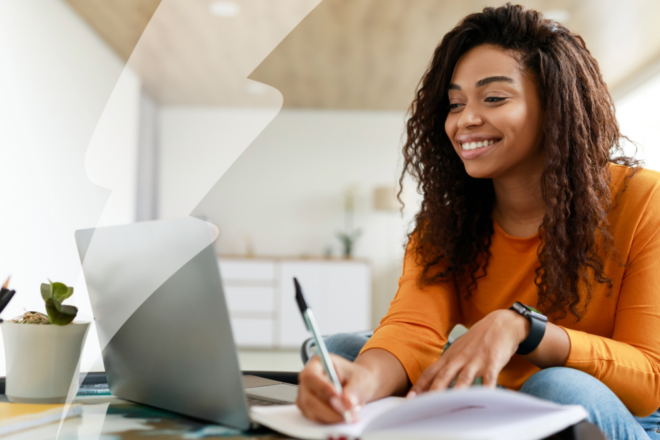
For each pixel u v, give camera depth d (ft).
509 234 3.14
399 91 17.06
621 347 2.31
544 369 2.17
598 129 2.85
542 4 10.92
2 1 5.40
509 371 2.93
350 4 11.12
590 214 2.72
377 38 12.78
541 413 1.55
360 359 2.37
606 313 2.78
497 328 2.16
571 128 2.75
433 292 3.04
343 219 19.56
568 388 1.96
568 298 2.73
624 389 2.25
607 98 3.00
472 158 2.85
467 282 3.25
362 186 19.66
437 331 2.79
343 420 1.59
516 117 2.71
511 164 2.82
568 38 2.90
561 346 2.21
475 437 1.33
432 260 3.21
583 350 2.23
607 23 11.69
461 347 2.14
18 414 1.79
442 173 3.35
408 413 1.46
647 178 2.79
